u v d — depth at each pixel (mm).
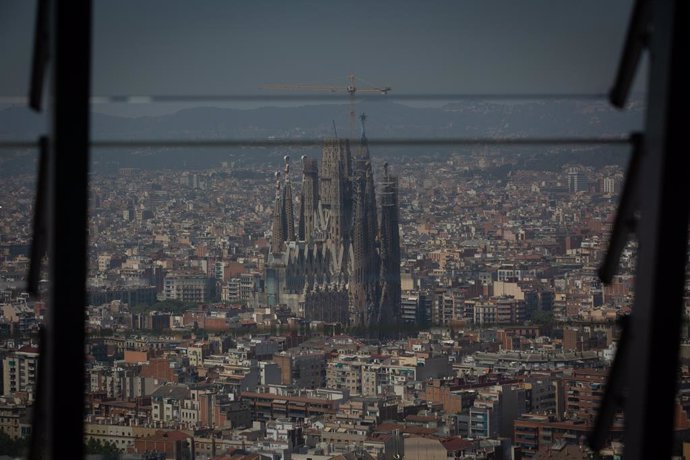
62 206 11023
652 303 11188
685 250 11062
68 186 11023
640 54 11836
